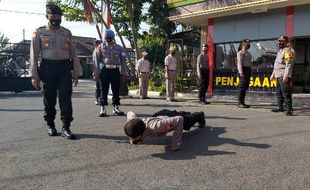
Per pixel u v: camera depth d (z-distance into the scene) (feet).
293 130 22.11
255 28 45.16
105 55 28.37
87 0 53.52
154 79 61.31
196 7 48.08
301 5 40.73
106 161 16.17
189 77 59.21
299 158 16.34
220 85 48.14
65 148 18.35
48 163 15.92
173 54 42.93
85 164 15.76
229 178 13.93
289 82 28.43
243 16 46.32
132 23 68.03
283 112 30.22
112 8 72.13
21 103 40.29
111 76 28.66
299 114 28.99
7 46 86.58
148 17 78.13
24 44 77.36
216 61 49.60
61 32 20.74
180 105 36.73
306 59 48.37
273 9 43.19
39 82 20.76
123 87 47.83
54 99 21.20
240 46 46.96
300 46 48.78
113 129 23.03
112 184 13.44
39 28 20.57
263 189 12.85
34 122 26.05
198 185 13.28
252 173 14.46
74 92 64.18
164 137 20.31
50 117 21.30
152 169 15.07
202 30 56.29
